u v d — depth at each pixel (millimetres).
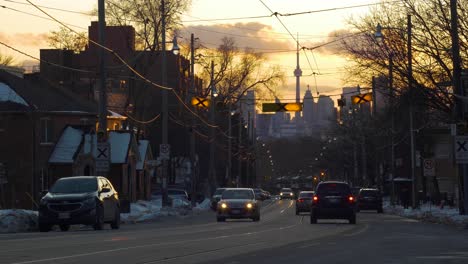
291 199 154125
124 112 94500
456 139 44688
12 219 36875
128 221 49719
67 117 75062
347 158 135750
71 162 70938
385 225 44219
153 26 82562
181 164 120875
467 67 52781
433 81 52625
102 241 26656
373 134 99125
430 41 53875
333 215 45875
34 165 68750
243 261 19828
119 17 82438
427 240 29031
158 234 32375
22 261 18609
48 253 21094
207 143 121625
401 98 58312
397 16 55438
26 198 68000
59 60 113125
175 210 64750
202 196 99750
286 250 23641
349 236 31734
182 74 114438
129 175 81438
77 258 19641
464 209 47000
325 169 189125
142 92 94438
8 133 68875
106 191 37969
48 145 71625
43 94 74562
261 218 58969
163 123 65750
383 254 22312
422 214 55406
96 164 45688
